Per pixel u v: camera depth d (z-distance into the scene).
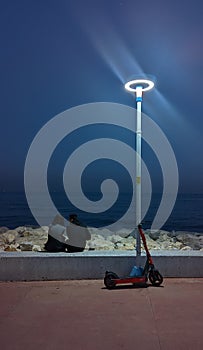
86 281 6.09
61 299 5.15
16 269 6.12
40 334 3.96
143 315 4.51
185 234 12.52
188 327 4.14
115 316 4.48
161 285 5.80
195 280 6.07
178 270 6.22
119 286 5.75
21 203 61.38
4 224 34.06
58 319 4.39
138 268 5.90
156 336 3.90
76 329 4.09
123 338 3.85
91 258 6.20
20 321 4.33
